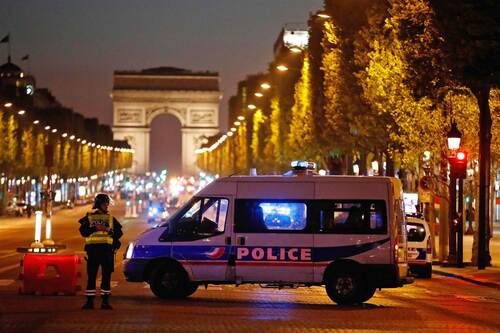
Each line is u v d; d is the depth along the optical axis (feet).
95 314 108.58
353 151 307.17
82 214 582.76
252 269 127.65
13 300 124.06
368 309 120.16
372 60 229.04
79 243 274.36
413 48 174.60
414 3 174.60
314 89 348.59
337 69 280.31
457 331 98.99
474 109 198.90
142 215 567.18
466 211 341.00
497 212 472.44
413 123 204.85
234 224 128.36
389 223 126.31
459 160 197.36
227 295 137.80
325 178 127.85
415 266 178.19
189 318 105.60
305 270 126.72
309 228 127.03
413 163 237.66
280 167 458.50
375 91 231.71
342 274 126.11
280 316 109.50
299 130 396.78
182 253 128.88
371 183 127.13
